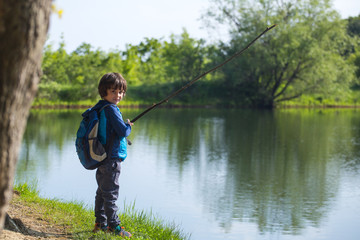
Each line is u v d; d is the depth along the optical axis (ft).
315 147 57.82
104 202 12.77
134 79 171.42
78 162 41.52
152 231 16.15
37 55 5.55
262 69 134.82
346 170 43.16
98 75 134.41
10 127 5.42
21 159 42.80
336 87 133.49
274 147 57.57
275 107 144.87
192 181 36.63
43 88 121.29
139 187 33.83
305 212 28.94
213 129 76.64
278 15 133.18
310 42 126.41
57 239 12.09
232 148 56.13
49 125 74.18
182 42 158.81
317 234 24.79
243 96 145.28
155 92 146.61
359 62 167.32
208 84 151.43
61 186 31.09
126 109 122.31
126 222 16.28
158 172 39.93
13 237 11.21
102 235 12.56
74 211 16.05
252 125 84.79
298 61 129.59
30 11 5.33
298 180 38.60
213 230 24.48
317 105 151.84
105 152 12.23
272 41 132.26
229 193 33.24
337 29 131.75
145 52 188.14
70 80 136.46
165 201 30.12
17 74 5.36
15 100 5.41
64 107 122.83
